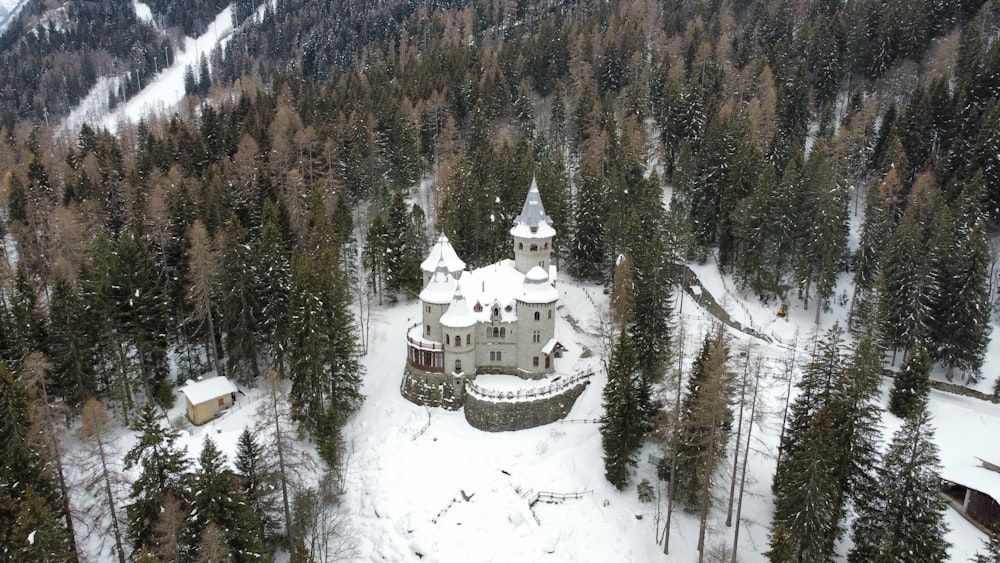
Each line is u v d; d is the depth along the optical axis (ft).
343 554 169.48
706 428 157.58
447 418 213.46
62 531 133.18
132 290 218.38
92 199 297.74
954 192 273.75
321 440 193.06
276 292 229.66
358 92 448.24
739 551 160.66
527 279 219.61
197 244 223.51
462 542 168.76
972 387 225.97
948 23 422.00
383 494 184.03
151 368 225.56
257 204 305.12
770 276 279.90
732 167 301.22
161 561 135.03
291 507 175.63
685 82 417.49
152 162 344.69
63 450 151.53
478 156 338.95
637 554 163.53
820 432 140.15
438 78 446.19
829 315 270.67
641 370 217.77
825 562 146.92
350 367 212.84
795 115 366.84
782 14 462.60
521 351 221.87
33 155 366.84
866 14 425.69
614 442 179.22
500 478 187.52
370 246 283.38
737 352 229.66
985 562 123.44
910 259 232.12
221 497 140.77
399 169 359.25
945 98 331.36
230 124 416.26
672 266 276.21
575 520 173.27
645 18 534.78
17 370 202.08
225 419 214.90
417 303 290.15
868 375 155.74
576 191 351.67
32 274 279.49
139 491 141.90
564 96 430.20
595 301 280.51
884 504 148.56
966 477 165.89
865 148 349.20
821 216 262.06
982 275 223.10
